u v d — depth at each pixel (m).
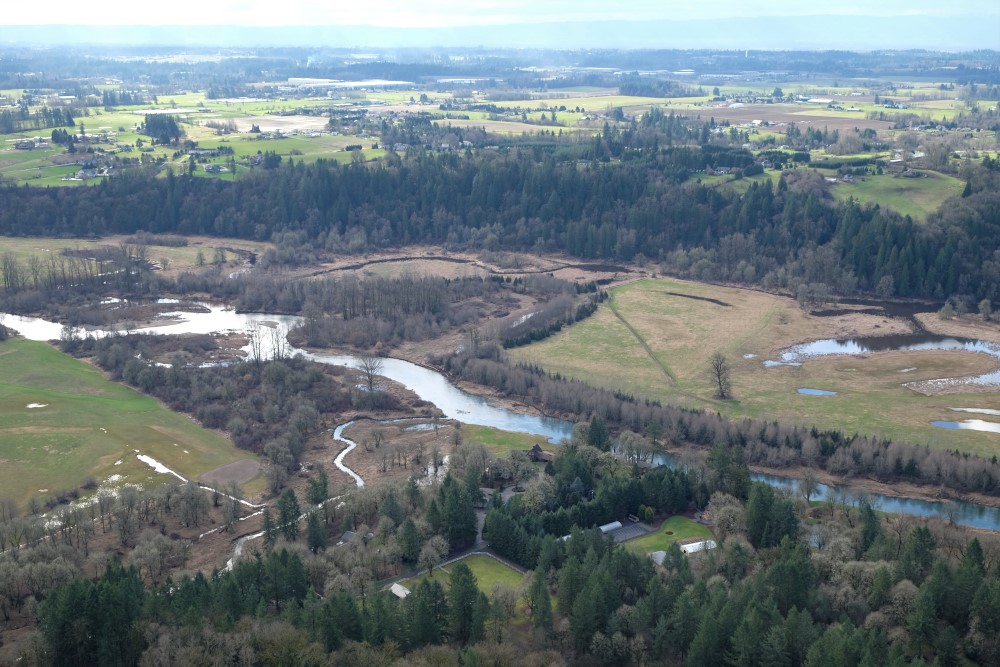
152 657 159.50
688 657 167.62
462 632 179.25
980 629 171.50
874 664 155.12
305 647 162.25
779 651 162.12
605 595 180.38
